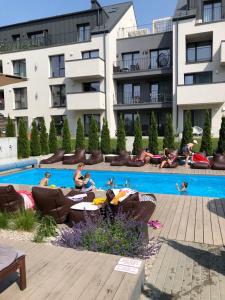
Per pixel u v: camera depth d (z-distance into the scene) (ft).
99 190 25.91
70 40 72.79
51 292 9.00
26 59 75.97
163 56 66.13
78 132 53.52
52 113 74.90
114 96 70.54
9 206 17.95
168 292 10.11
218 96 56.70
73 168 42.29
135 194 16.11
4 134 55.31
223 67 58.95
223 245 13.97
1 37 79.66
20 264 8.91
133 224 13.37
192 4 62.69
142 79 70.23
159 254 12.96
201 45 62.80
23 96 78.48
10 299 8.70
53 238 14.67
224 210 19.54
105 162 46.39
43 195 16.67
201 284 10.53
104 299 8.62
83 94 67.72
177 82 62.03
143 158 43.70
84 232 13.25
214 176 35.06
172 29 64.13
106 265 10.65
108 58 67.56
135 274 9.99
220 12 61.31
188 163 41.06
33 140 52.13
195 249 13.51
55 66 74.13
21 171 42.55
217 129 60.03
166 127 48.73
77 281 9.59
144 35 68.08
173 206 20.54
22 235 15.14
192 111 62.64
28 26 76.54
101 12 69.82
